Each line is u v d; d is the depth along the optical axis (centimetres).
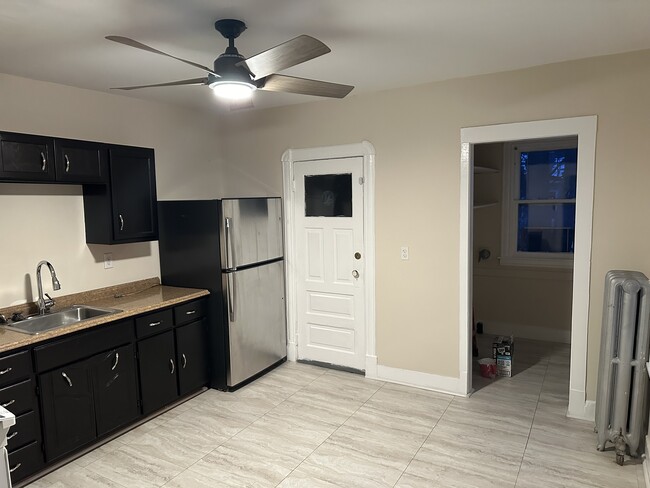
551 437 310
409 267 390
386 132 388
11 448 261
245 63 210
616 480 263
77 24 228
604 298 294
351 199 414
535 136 328
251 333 412
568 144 499
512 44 274
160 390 354
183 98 400
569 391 345
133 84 346
